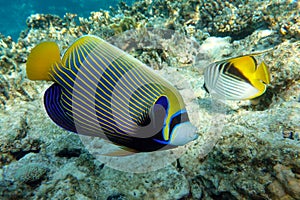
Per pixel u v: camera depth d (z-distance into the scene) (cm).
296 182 48
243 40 145
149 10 206
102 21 179
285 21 128
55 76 39
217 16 175
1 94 107
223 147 61
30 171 66
